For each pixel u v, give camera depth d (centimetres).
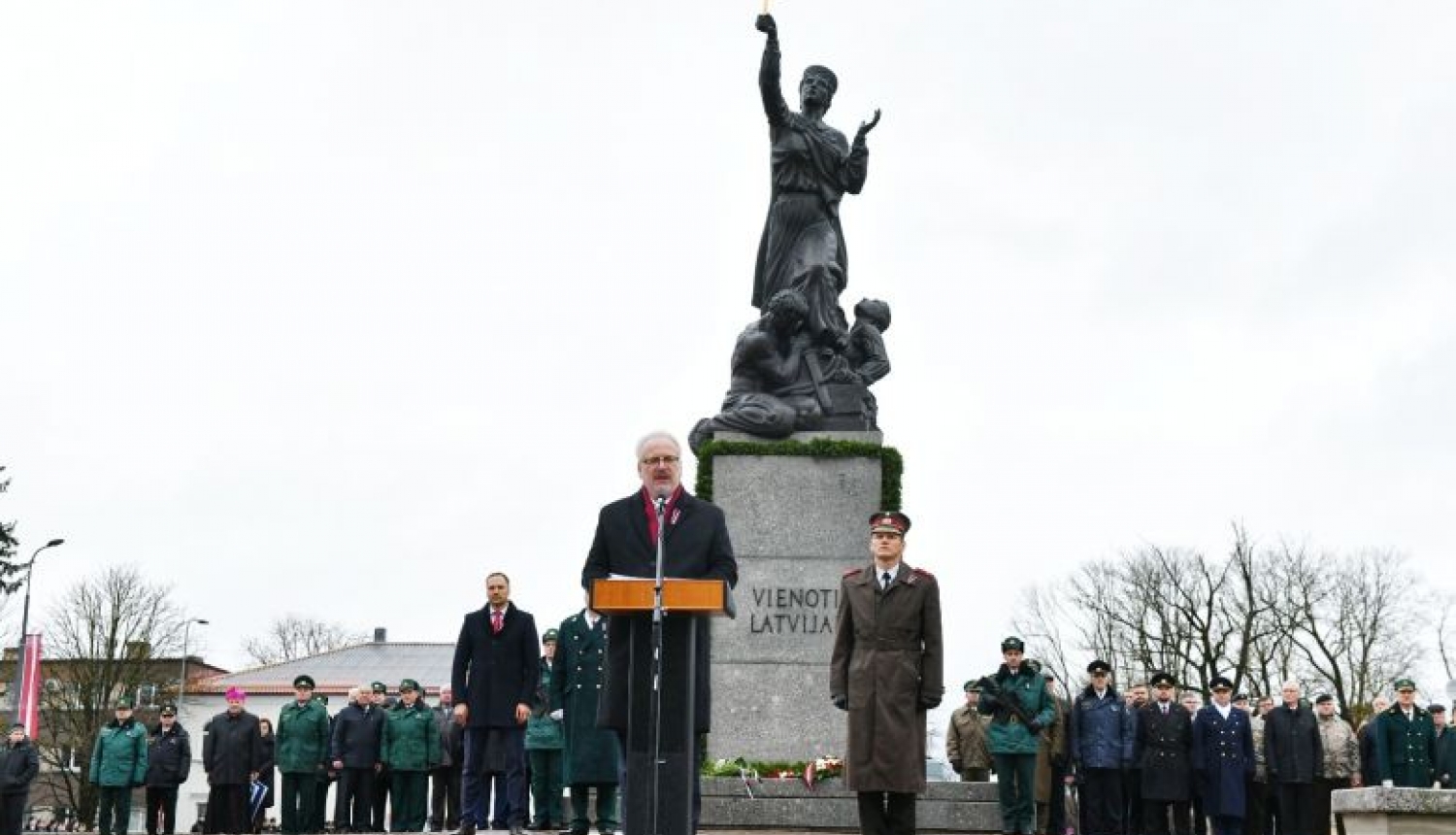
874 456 2083
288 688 7394
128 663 6175
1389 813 1011
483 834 1523
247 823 2058
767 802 1720
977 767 1883
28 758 2273
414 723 2011
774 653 2009
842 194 2275
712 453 2084
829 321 2191
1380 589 5316
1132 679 5466
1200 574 5391
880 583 1119
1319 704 1944
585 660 1396
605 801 1416
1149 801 1766
